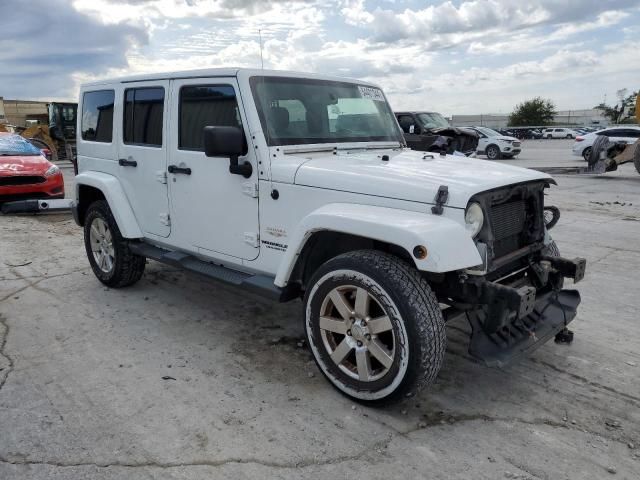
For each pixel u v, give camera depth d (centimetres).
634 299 490
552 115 8094
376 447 273
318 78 403
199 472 253
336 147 387
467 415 303
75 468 255
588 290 515
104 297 496
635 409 311
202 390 328
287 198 339
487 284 288
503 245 324
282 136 360
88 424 290
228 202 377
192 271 408
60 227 825
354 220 286
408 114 1512
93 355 376
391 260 289
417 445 275
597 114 8231
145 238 476
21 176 929
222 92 372
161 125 425
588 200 1089
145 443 274
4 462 259
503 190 305
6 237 744
